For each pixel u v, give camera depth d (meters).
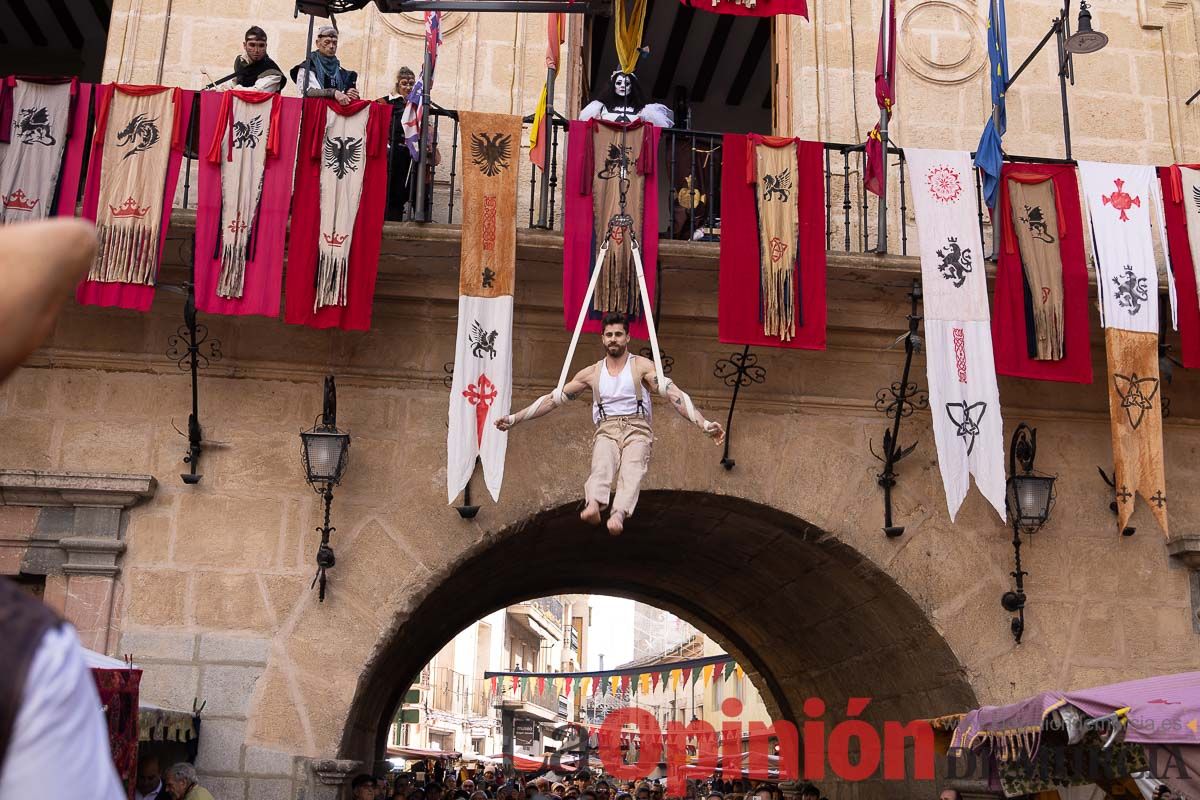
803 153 9.93
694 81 17.28
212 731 9.09
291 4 11.41
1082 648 10.22
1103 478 10.63
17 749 1.40
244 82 10.29
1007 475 10.52
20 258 1.51
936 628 10.13
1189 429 10.85
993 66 10.31
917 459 10.47
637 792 18.03
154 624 9.27
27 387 9.69
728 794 19.23
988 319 9.80
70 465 9.55
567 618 70.81
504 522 9.81
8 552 9.33
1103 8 12.32
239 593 9.41
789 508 10.23
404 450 9.88
